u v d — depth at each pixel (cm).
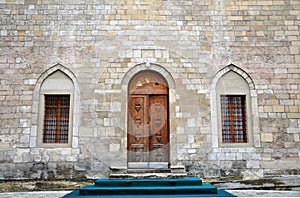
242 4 995
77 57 948
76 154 893
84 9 971
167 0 979
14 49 956
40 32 966
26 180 882
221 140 911
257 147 918
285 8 1000
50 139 918
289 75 966
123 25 953
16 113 923
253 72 962
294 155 916
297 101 950
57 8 977
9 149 901
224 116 945
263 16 998
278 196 654
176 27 959
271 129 932
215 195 607
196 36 959
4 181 877
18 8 980
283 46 981
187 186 653
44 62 950
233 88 952
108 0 974
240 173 898
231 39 977
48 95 940
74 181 866
